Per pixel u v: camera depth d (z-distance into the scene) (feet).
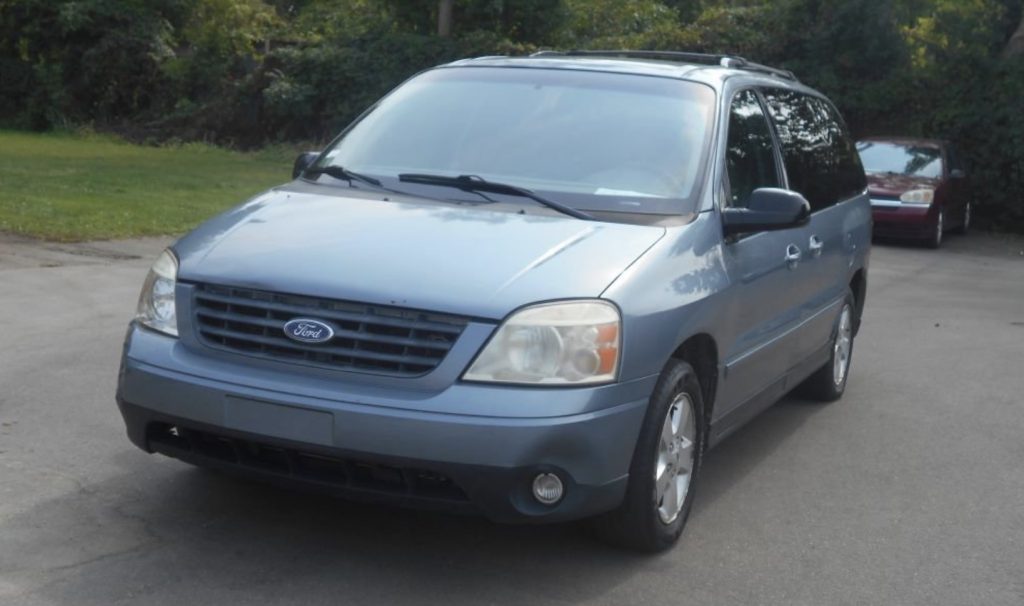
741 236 18.21
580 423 14.02
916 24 81.71
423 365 13.99
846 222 24.89
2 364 24.62
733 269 17.67
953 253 63.26
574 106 19.10
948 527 18.51
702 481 20.34
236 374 14.43
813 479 20.75
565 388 14.06
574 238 15.75
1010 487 20.76
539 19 98.17
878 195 63.52
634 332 14.71
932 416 25.63
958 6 78.74
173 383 14.66
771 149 21.09
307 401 13.97
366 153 19.07
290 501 17.40
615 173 17.75
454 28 99.30
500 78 20.06
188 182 65.98
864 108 81.10
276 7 138.41
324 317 14.34
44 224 45.29
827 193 23.90
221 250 15.58
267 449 14.57
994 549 17.60
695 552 16.76
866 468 21.58
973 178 77.05
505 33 99.35
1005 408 26.58
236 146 100.83
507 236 15.64
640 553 16.33
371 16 101.76
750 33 87.35
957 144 77.87
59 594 13.87
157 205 53.78
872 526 18.38
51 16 106.63
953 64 78.64
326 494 14.61
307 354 14.34
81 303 31.63
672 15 108.06
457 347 13.93
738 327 18.01
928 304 42.60
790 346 21.36
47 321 29.14
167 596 14.01
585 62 20.49
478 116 19.19
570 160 18.03
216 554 15.37
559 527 17.13
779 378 21.27
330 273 14.64
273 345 14.51
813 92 25.70
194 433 14.98
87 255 39.96
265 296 14.69
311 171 19.03
